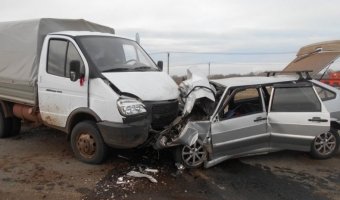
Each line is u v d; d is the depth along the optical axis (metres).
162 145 5.95
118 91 5.91
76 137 6.54
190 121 6.07
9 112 8.11
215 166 6.46
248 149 6.52
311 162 6.75
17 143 7.94
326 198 5.12
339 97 7.04
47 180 5.66
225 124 6.20
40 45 7.10
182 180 5.76
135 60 7.18
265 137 6.58
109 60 6.57
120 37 7.47
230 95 6.39
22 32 7.36
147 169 6.17
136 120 5.75
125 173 6.00
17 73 7.44
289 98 6.64
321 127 6.39
